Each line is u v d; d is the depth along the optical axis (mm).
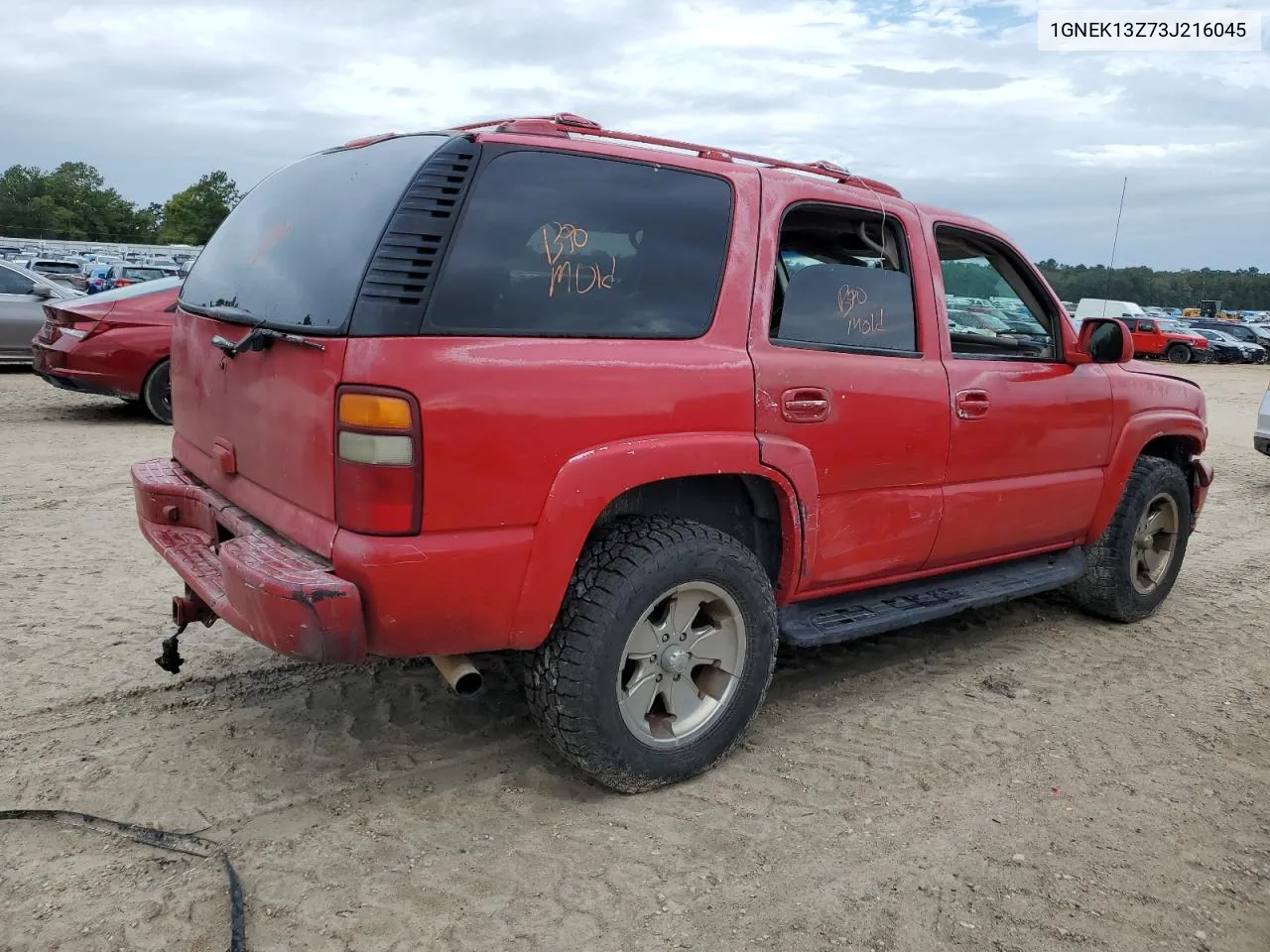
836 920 2463
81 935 2301
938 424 3580
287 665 3826
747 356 3012
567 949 2326
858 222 3486
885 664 4184
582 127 2939
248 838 2707
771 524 3285
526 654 2871
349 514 2422
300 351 2537
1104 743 3506
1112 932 2463
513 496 2545
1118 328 4062
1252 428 13742
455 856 2666
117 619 4238
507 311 2580
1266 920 2539
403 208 2492
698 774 3129
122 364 8562
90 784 2934
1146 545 4828
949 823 2922
